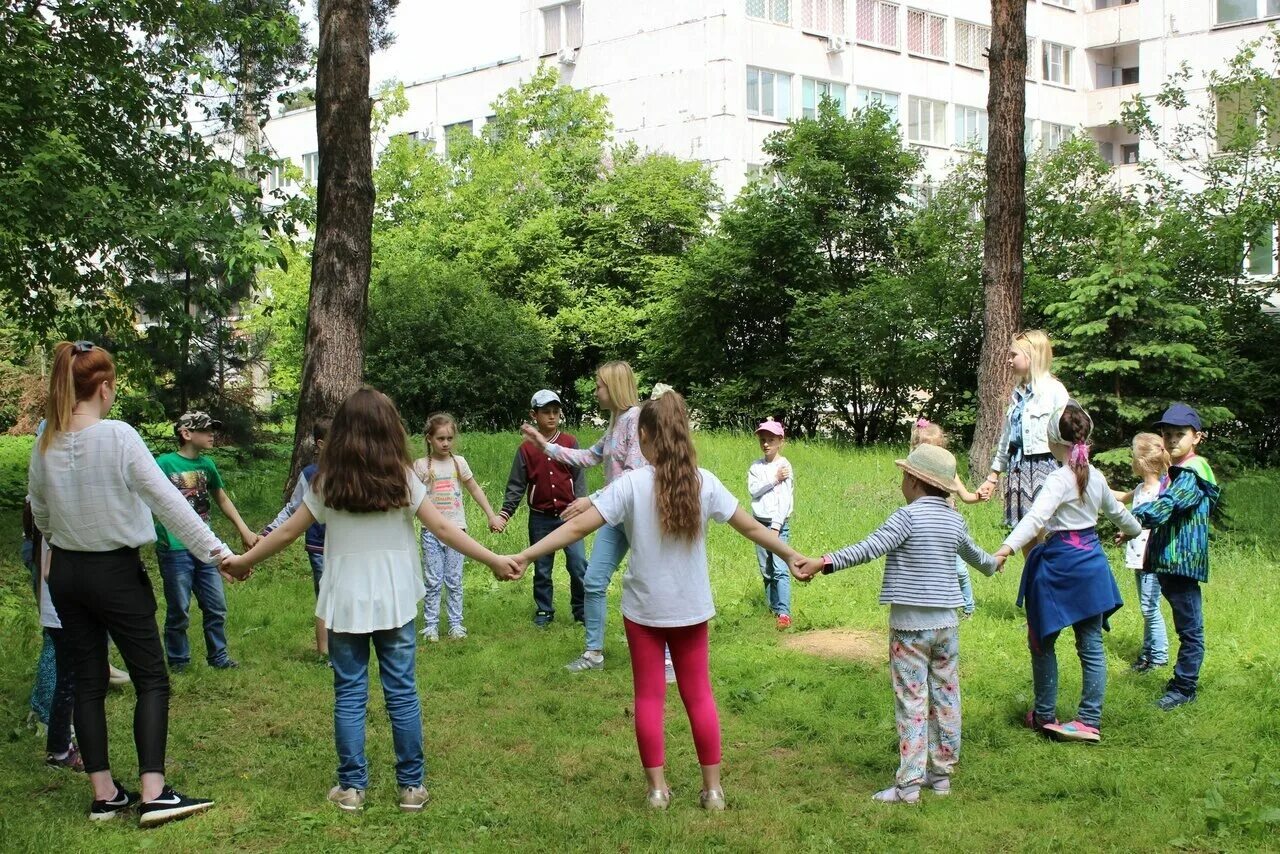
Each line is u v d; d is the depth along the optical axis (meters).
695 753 5.77
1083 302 11.67
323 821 4.81
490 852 4.53
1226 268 18.98
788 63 34.81
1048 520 5.91
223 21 14.50
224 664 7.48
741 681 7.12
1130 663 7.46
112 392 4.95
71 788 5.25
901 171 25.22
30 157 11.31
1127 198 21.06
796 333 23.39
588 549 11.73
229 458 18.69
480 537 12.26
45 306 14.07
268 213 13.62
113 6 13.20
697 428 25.02
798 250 23.88
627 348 30.03
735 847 4.55
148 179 13.42
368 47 12.52
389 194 35.12
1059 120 41.28
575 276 31.08
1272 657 7.29
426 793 5.06
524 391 26.23
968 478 15.88
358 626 4.86
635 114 35.75
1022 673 7.18
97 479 4.73
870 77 36.72
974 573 10.23
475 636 8.53
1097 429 11.79
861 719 6.36
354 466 4.80
